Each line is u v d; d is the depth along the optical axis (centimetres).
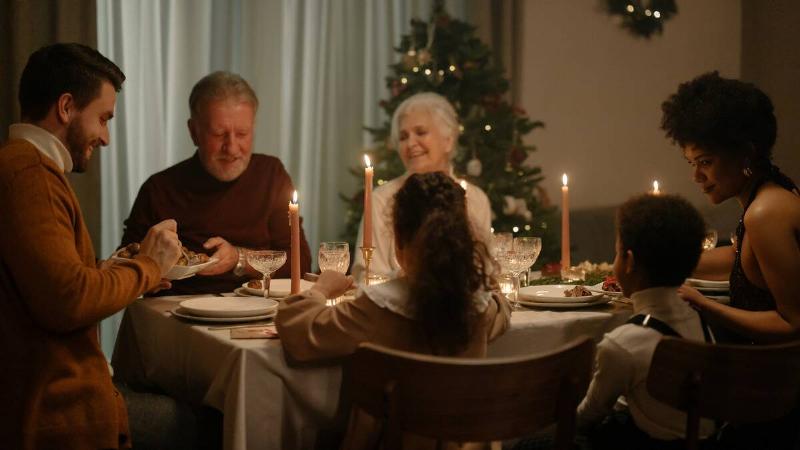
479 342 167
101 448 167
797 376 165
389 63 560
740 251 198
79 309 160
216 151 273
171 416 205
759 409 163
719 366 158
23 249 156
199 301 210
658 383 161
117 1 433
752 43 610
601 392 172
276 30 506
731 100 194
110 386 173
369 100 553
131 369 240
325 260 206
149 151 450
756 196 195
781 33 596
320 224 538
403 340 161
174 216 277
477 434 144
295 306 169
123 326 245
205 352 185
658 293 176
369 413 149
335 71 536
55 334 165
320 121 527
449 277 153
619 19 623
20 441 160
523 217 444
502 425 145
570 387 150
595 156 625
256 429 172
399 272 176
